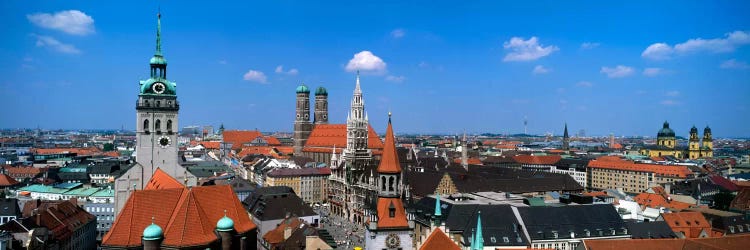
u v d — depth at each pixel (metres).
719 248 100.31
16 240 128.62
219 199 105.25
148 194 99.12
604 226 136.62
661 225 143.75
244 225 105.19
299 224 144.75
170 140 164.00
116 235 94.75
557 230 131.88
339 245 169.62
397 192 90.88
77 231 158.25
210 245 95.25
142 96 160.50
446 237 87.19
